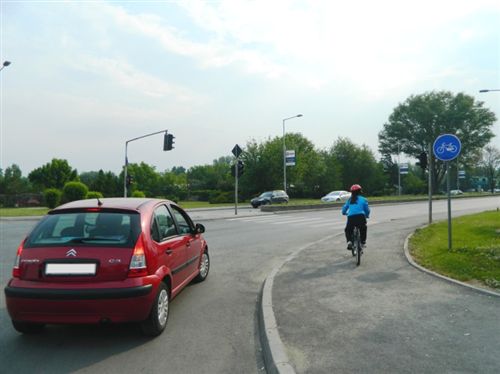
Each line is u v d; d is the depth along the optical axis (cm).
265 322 494
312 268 829
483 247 916
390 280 711
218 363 405
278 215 2573
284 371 365
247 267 902
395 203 4041
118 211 488
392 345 424
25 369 387
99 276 437
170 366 396
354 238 886
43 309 430
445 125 7088
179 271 577
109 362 404
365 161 7919
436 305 562
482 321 495
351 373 362
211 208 3884
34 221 2486
